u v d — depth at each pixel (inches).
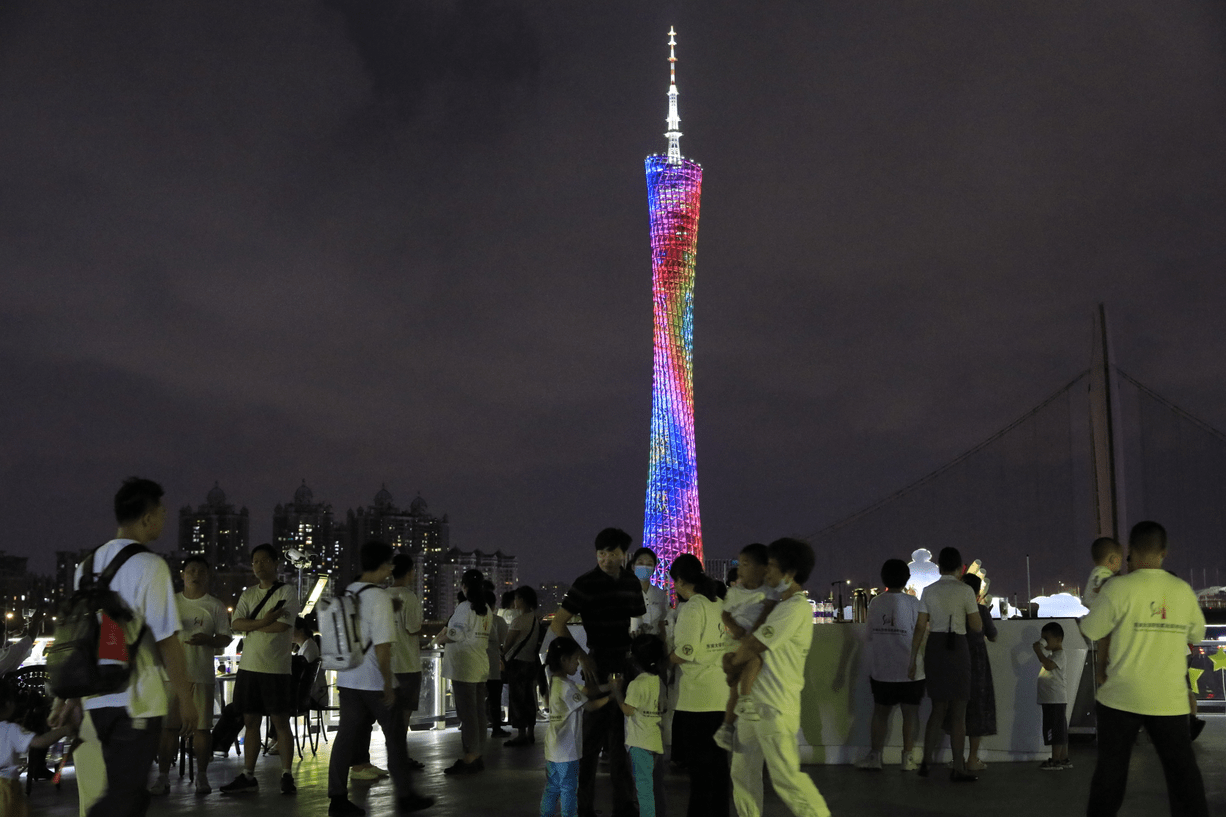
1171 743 248.2
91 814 199.0
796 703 248.2
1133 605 251.1
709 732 266.4
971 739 378.9
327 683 510.9
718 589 337.7
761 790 251.0
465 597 410.9
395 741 324.5
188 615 370.6
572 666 301.0
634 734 284.8
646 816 282.4
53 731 223.8
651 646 285.0
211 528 6181.1
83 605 196.9
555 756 302.4
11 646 352.8
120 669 197.2
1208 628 529.0
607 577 303.1
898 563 386.3
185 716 201.2
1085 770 380.8
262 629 364.2
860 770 388.5
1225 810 305.4
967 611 367.2
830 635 417.1
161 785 366.3
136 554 203.2
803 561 256.2
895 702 382.0
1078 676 450.3
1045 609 528.4
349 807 318.7
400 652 377.1
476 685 406.0
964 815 304.7
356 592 321.7
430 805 327.9
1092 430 1007.0
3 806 251.0
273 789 375.9
